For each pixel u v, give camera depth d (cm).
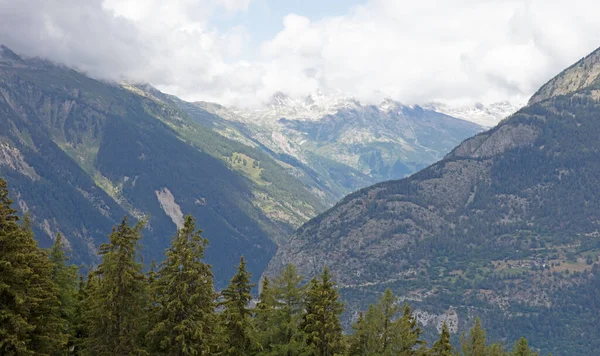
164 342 4925
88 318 5369
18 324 4291
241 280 5788
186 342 5034
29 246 4831
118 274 4919
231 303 5722
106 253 5069
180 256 5088
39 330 4853
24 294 4447
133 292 4994
